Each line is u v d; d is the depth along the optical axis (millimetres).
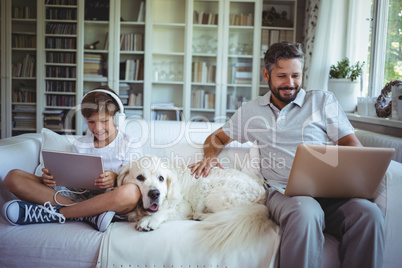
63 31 3838
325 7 2977
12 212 1367
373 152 1291
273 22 3986
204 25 3939
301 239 1253
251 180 1684
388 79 2703
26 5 3793
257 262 1295
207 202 1634
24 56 3850
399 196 1396
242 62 3998
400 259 1407
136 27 3908
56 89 3889
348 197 1402
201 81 4008
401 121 2051
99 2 3840
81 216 1446
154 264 1299
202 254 1299
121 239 1327
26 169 1780
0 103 3861
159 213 1471
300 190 1377
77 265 1322
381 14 2781
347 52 3174
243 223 1345
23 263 1328
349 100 2887
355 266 1284
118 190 1431
